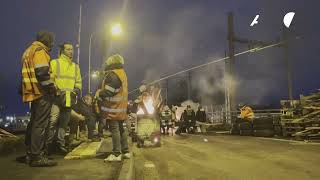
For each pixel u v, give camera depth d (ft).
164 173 24.23
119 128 25.38
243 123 65.10
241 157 31.48
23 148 30.09
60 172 19.61
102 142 43.19
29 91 20.33
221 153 34.55
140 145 42.01
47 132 23.21
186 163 28.40
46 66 20.24
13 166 21.26
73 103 26.91
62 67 26.27
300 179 21.68
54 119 26.03
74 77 26.99
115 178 18.15
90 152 27.12
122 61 25.16
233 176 22.75
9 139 27.61
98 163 23.27
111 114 24.36
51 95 20.99
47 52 21.09
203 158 31.19
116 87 24.52
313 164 27.12
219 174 23.49
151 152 36.11
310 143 44.80
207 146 42.01
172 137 61.21
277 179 21.74
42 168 20.79
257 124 61.36
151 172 24.66
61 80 26.13
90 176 18.57
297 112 56.39
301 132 50.11
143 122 42.22
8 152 27.04
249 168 25.58
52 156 27.14
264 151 35.76
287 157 31.09
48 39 21.13
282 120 58.54
